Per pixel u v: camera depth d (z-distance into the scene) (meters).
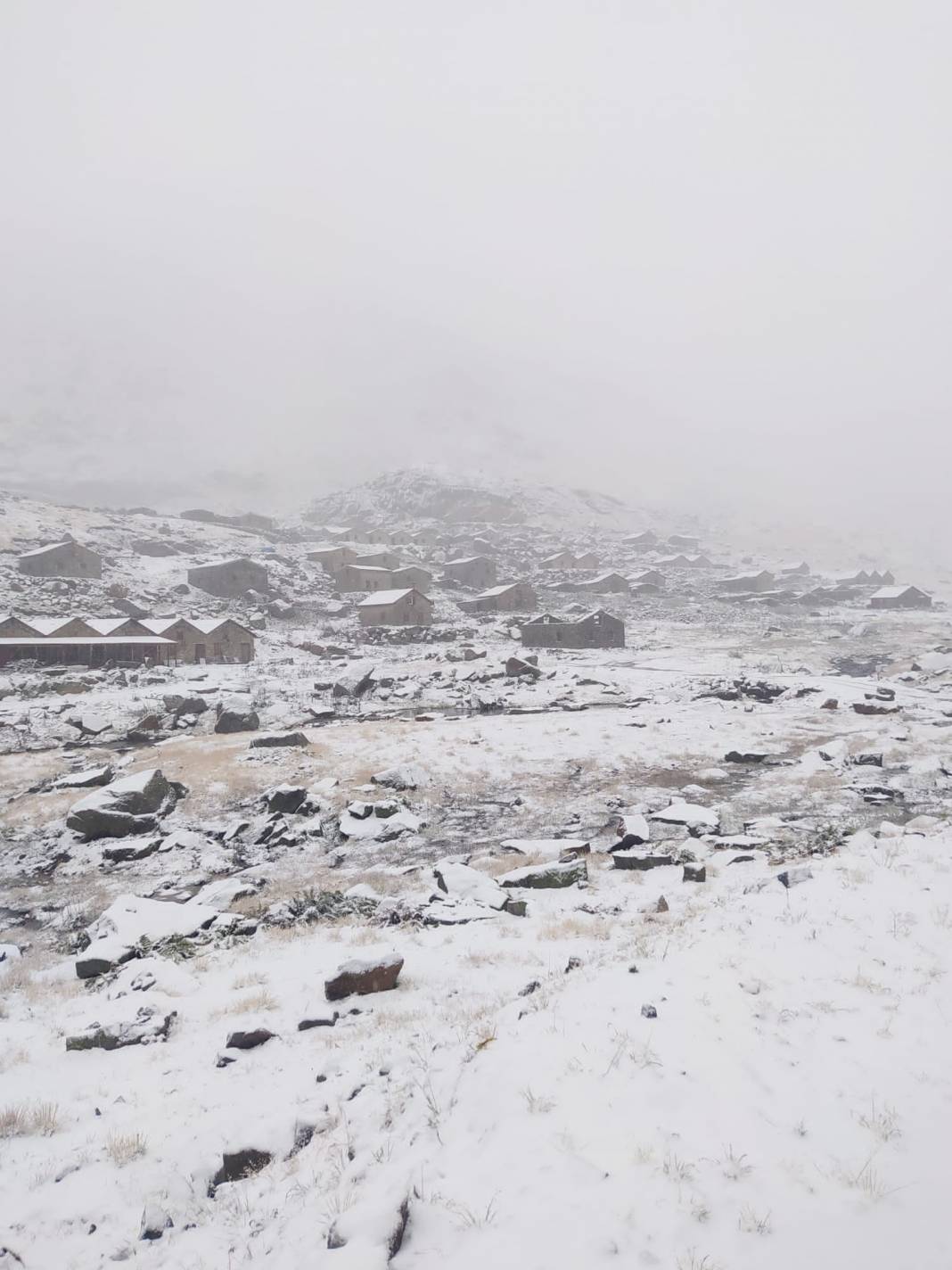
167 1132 8.84
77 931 22.20
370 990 12.52
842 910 12.76
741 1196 6.15
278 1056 10.55
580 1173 6.43
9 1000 15.23
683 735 45.62
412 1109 7.97
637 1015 9.02
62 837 30.95
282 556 135.38
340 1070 9.59
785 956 10.74
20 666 67.75
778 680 66.62
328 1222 6.41
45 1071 10.96
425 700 61.81
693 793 34.28
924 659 81.50
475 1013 10.45
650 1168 6.46
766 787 34.84
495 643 95.88
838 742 41.50
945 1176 6.37
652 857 21.70
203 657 78.25
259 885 24.77
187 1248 6.80
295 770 38.81
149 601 103.31
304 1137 8.18
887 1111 7.20
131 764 40.50
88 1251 6.93
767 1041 8.43
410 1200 6.38
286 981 13.76
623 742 43.97
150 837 31.14
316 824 31.59
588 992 9.96
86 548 107.94
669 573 173.25
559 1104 7.38
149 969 14.83
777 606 135.88
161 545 134.12
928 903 12.88
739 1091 7.52
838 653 90.88
